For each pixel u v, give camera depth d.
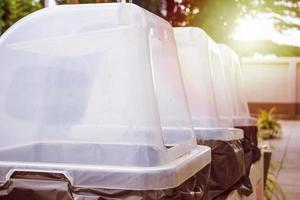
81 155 1.64
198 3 6.24
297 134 13.82
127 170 1.46
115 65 1.62
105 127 1.62
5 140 1.71
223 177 2.41
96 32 1.64
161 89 2.04
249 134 3.52
